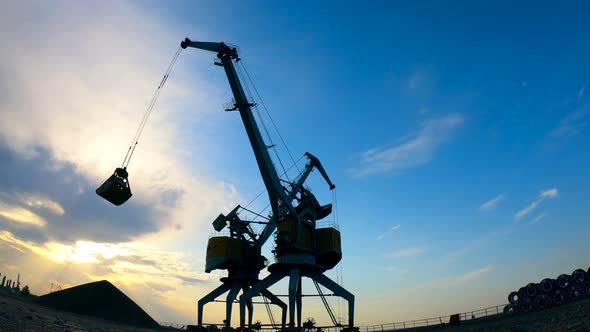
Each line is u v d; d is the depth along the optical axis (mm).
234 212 65625
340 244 61906
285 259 55688
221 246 62125
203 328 62656
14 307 38438
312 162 69375
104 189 35969
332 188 70688
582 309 37531
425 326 61812
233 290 63312
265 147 52844
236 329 59406
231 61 49562
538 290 47250
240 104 49125
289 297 53469
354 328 57250
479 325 46500
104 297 74312
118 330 47125
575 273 45062
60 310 59656
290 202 57219
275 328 56594
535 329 35500
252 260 65438
